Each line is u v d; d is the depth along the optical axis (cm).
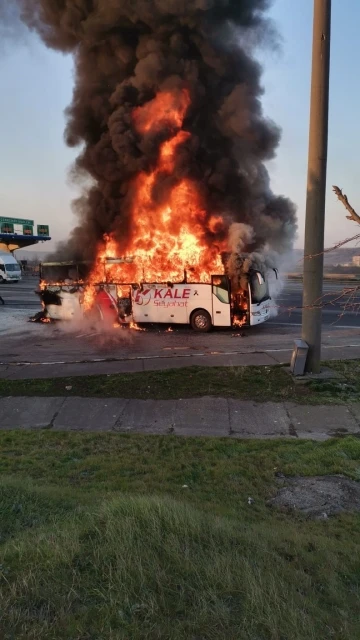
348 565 323
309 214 910
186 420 766
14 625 205
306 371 952
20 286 3738
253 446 645
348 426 732
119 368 1045
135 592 233
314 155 888
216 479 547
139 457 613
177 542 279
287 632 217
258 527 382
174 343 1344
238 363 1059
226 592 242
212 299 1501
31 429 740
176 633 207
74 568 252
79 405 838
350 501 487
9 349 1310
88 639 201
